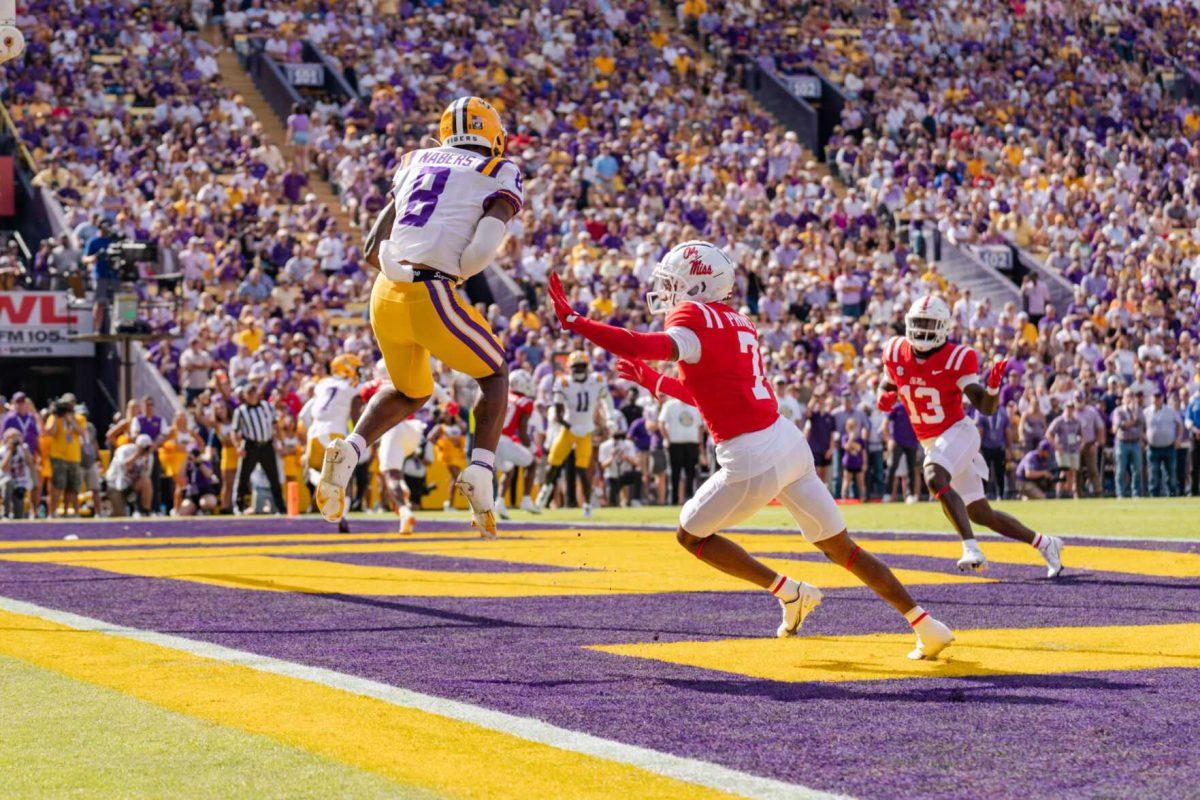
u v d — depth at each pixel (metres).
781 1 49.56
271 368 27.30
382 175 35.84
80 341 29.44
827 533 7.67
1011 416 31.25
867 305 36.72
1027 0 52.56
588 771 5.13
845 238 39.06
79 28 38.69
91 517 25.17
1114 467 31.44
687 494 27.98
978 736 5.71
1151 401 30.41
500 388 8.27
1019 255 39.19
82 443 24.97
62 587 11.08
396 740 5.62
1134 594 10.63
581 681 6.91
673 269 7.75
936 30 50.72
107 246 29.80
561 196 37.50
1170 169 46.12
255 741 5.62
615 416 28.12
